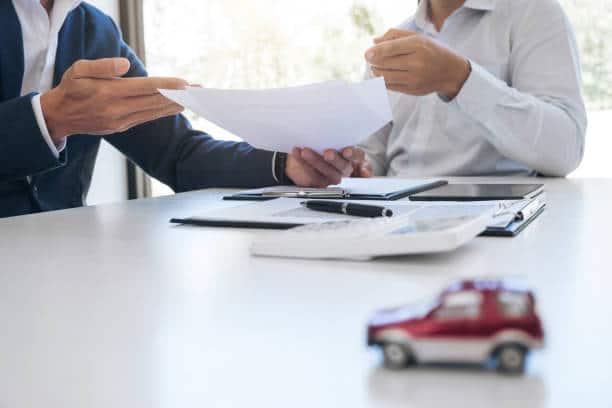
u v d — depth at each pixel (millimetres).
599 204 776
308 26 2689
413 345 237
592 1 2266
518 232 575
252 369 260
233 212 734
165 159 1333
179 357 280
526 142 1349
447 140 1602
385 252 458
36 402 236
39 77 1276
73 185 1358
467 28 1606
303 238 492
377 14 2584
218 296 386
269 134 996
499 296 239
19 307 380
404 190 911
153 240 608
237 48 2795
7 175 942
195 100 882
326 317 331
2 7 1213
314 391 234
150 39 2850
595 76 2285
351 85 830
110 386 250
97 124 906
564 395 217
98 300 390
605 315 316
